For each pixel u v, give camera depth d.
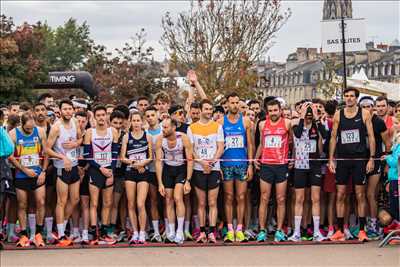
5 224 10.50
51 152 9.87
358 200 10.28
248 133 10.34
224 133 10.27
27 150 9.84
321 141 10.27
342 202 10.29
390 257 9.05
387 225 10.30
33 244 9.91
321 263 8.70
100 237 10.20
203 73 30.00
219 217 10.76
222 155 10.23
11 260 8.88
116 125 10.23
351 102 10.08
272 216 10.95
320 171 10.25
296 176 10.23
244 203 10.34
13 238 10.25
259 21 30.67
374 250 9.52
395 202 10.04
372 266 8.52
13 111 11.50
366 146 10.20
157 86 35.62
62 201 9.95
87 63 37.19
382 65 72.69
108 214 10.20
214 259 8.94
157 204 10.38
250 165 10.29
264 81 31.62
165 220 10.40
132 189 10.05
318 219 10.27
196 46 30.42
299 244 9.99
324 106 10.98
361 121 10.12
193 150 10.12
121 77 35.66
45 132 10.09
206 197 10.23
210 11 30.47
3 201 10.09
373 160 10.16
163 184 10.12
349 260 8.87
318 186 10.25
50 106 12.23
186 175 10.12
